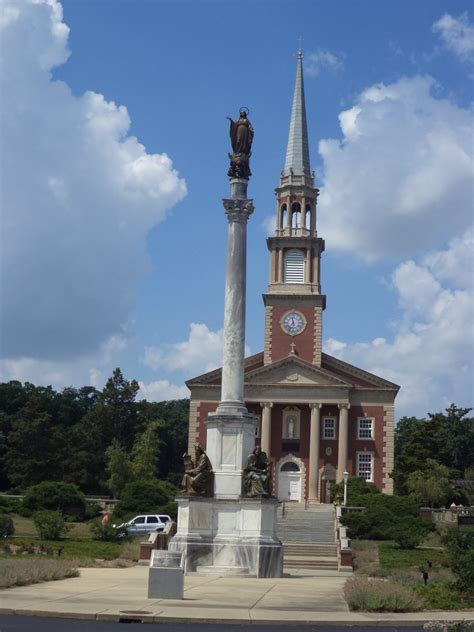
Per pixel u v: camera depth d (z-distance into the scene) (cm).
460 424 13112
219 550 3562
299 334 9244
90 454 10906
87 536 5656
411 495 8156
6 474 11219
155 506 7156
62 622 2078
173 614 2202
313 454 8794
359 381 9094
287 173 9681
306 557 4869
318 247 9481
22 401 13362
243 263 3894
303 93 10100
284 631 2077
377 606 2433
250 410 9038
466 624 2170
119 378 12719
